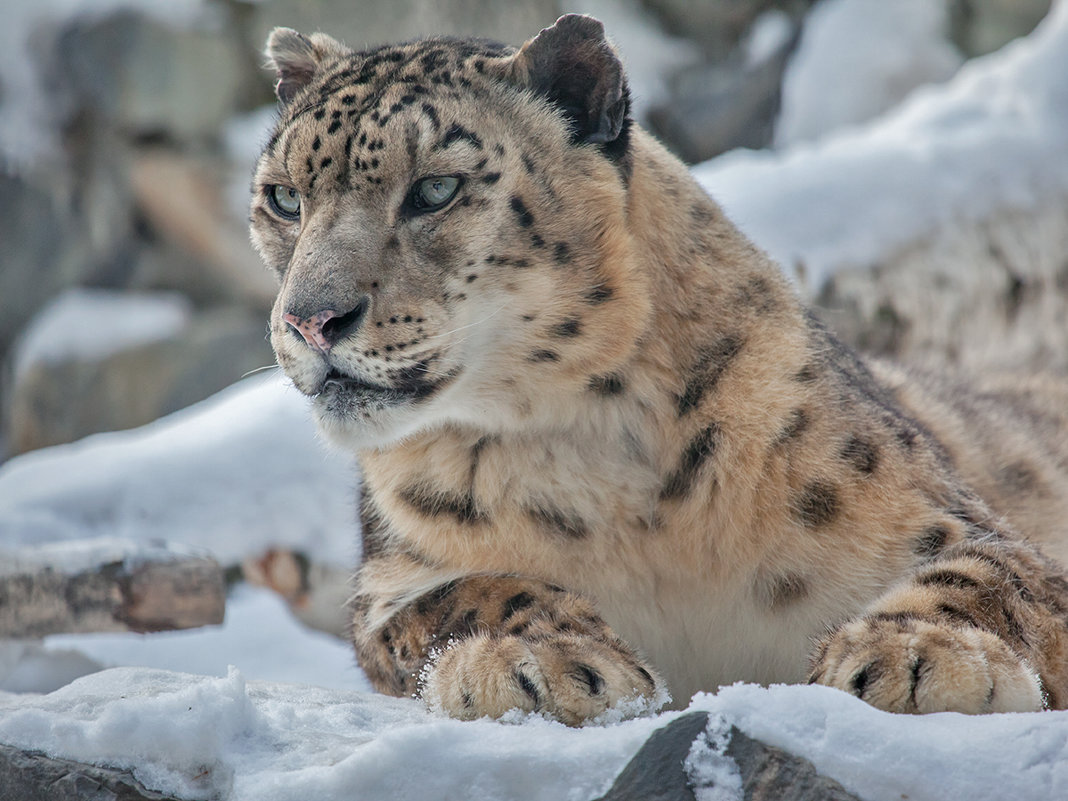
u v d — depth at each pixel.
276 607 12.41
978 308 14.36
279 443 13.09
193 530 12.61
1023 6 21.02
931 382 10.62
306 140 6.89
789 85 21.20
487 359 6.75
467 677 5.76
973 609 6.09
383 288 6.49
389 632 6.96
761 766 4.77
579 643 5.90
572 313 6.71
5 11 22.53
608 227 6.80
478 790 4.90
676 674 7.09
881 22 21.16
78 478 12.92
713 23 22.70
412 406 6.60
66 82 22.34
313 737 5.48
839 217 14.05
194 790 5.20
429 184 6.68
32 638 9.88
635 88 21.81
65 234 23.64
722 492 6.71
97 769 5.29
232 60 22.05
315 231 6.62
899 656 5.50
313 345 6.45
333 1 21.25
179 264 23.02
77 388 22.09
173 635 11.50
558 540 6.84
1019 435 10.16
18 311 24.27
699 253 7.14
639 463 6.82
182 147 21.91
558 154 6.91
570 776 4.89
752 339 6.96
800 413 6.79
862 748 4.75
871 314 13.96
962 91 15.78
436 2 20.11
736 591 6.89
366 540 7.72
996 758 4.68
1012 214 14.55
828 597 6.80
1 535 12.22
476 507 6.88
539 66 7.06
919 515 6.84
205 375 21.75
